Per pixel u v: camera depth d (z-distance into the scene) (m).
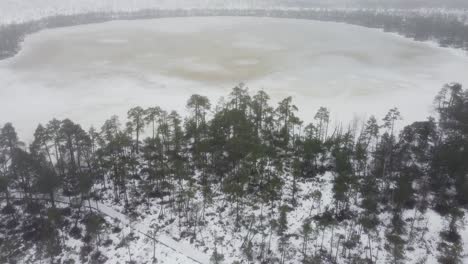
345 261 40.34
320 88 113.06
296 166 55.84
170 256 41.34
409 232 44.53
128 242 43.53
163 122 65.25
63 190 53.34
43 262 41.47
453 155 52.50
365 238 43.78
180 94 105.69
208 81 120.12
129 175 56.50
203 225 46.12
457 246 40.91
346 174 52.66
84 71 130.50
